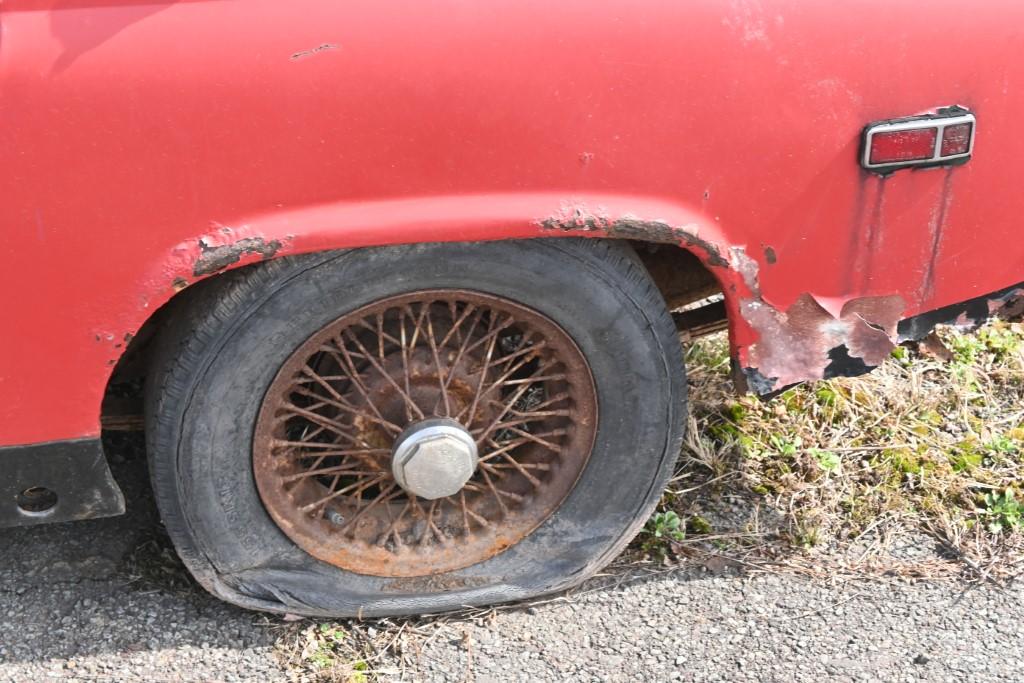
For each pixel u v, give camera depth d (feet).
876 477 9.41
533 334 7.20
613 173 6.36
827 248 6.86
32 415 6.41
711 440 9.78
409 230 6.20
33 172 5.74
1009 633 8.05
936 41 6.47
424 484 7.18
